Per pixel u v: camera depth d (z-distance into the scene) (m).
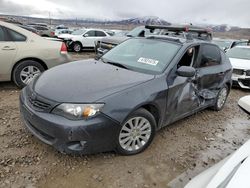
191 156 3.63
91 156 3.32
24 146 3.43
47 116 2.94
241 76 7.94
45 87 3.22
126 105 3.08
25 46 5.60
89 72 3.62
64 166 3.10
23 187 2.72
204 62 4.68
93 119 2.87
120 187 2.84
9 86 5.97
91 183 2.86
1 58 5.35
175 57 3.94
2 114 4.37
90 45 17.02
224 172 1.77
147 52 4.19
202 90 4.64
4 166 3.00
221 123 5.02
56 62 5.98
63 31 22.83
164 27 6.41
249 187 1.48
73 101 2.90
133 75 3.58
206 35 6.70
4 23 5.48
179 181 3.06
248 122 5.25
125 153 3.35
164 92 3.55
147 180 3.00
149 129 3.51
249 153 1.89
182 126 4.61
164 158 3.49
